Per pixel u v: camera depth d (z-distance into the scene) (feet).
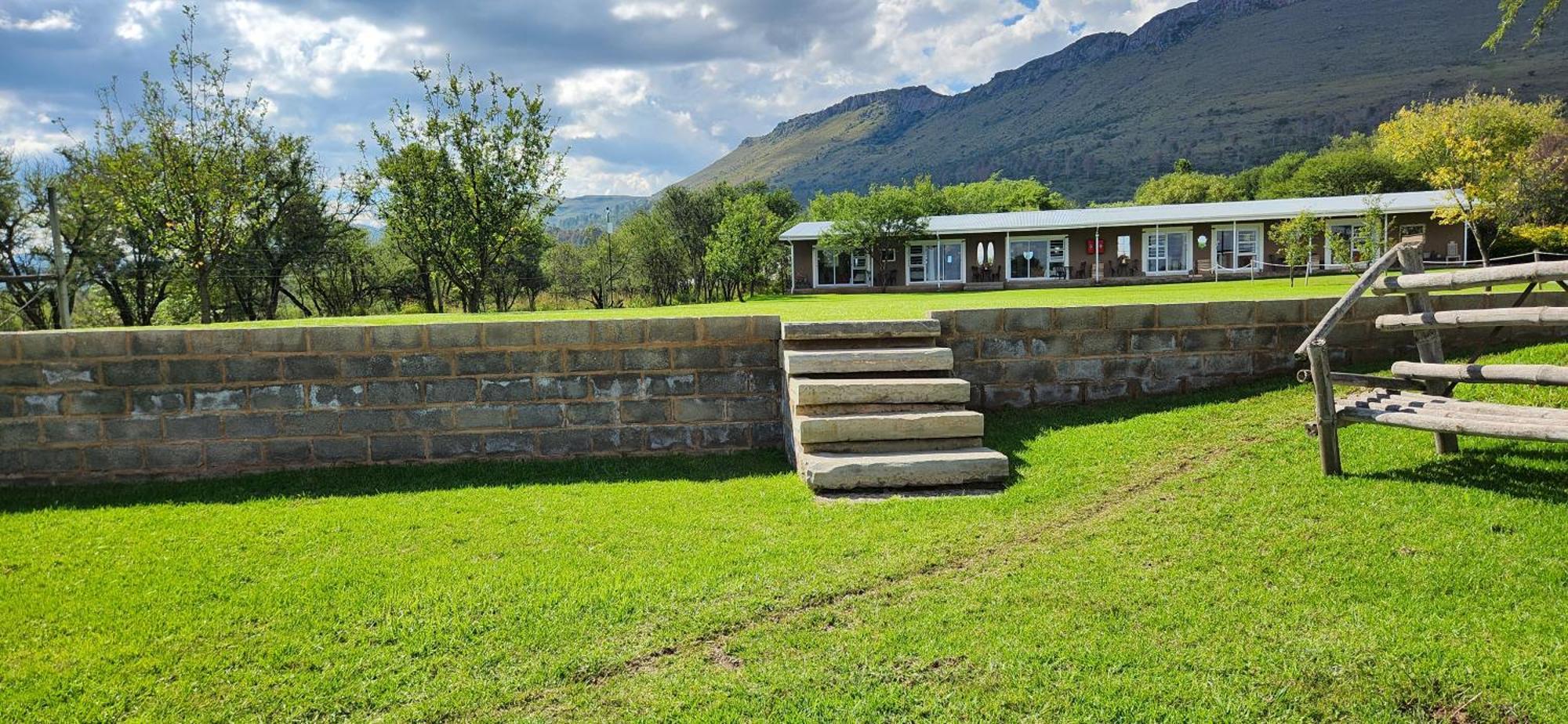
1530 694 9.20
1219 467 16.87
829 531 15.26
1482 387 19.19
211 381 20.56
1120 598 11.89
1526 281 13.83
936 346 22.02
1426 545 12.76
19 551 15.43
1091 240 104.01
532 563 14.24
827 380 19.89
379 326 20.90
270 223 99.35
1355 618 10.95
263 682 10.53
